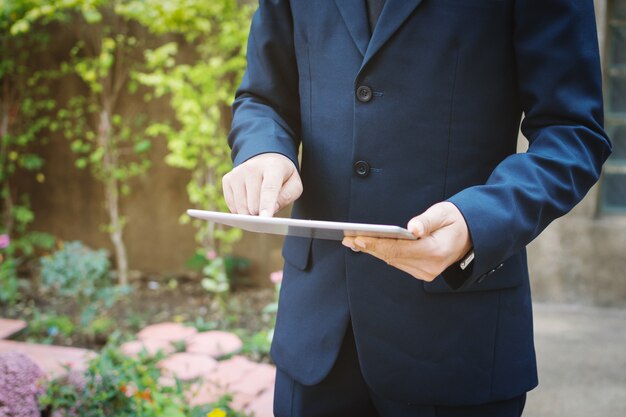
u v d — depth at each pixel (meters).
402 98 1.16
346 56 1.20
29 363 2.46
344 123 1.22
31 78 5.00
